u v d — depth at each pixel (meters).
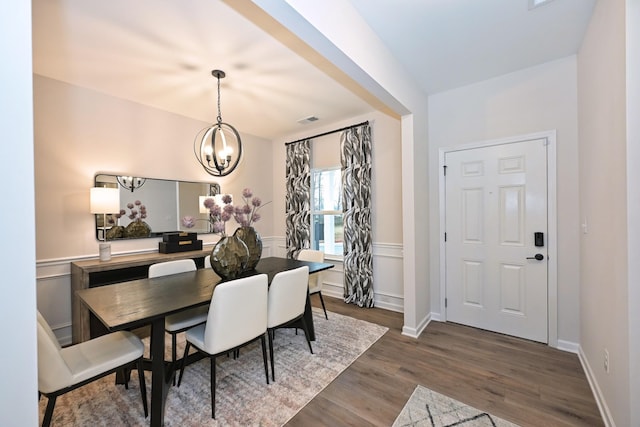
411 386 2.00
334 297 4.18
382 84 2.19
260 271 2.58
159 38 2.09
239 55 2.32
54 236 2.72
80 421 1.68
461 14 1.91
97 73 2.61
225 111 3.61
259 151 4.76
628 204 1.36
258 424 1.66
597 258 1.87
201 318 2.20
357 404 1.82
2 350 0.67
